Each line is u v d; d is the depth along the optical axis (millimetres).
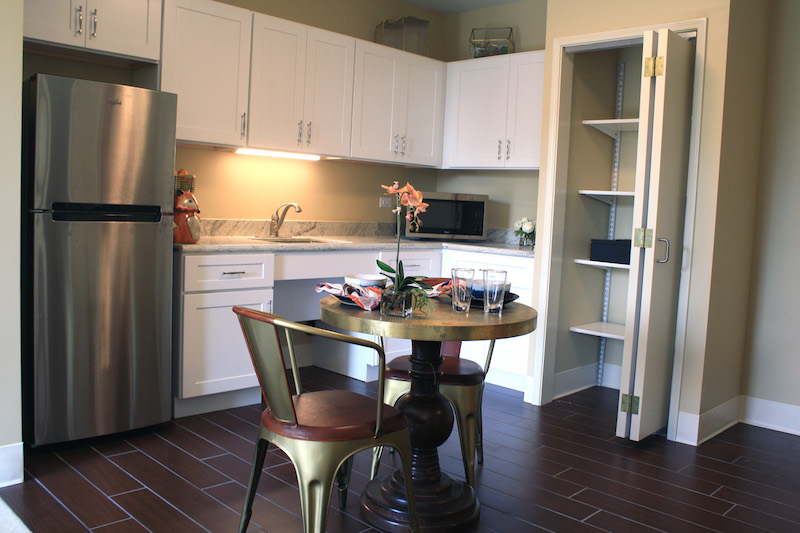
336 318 2104
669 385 3303
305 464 1813
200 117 3396
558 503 2473
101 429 2865
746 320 3639
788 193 3500
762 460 3029
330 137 3980
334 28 4348
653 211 2979
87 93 2707
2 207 2393
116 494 2377
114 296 2857
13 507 2250
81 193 2727
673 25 3205
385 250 4023
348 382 3973
